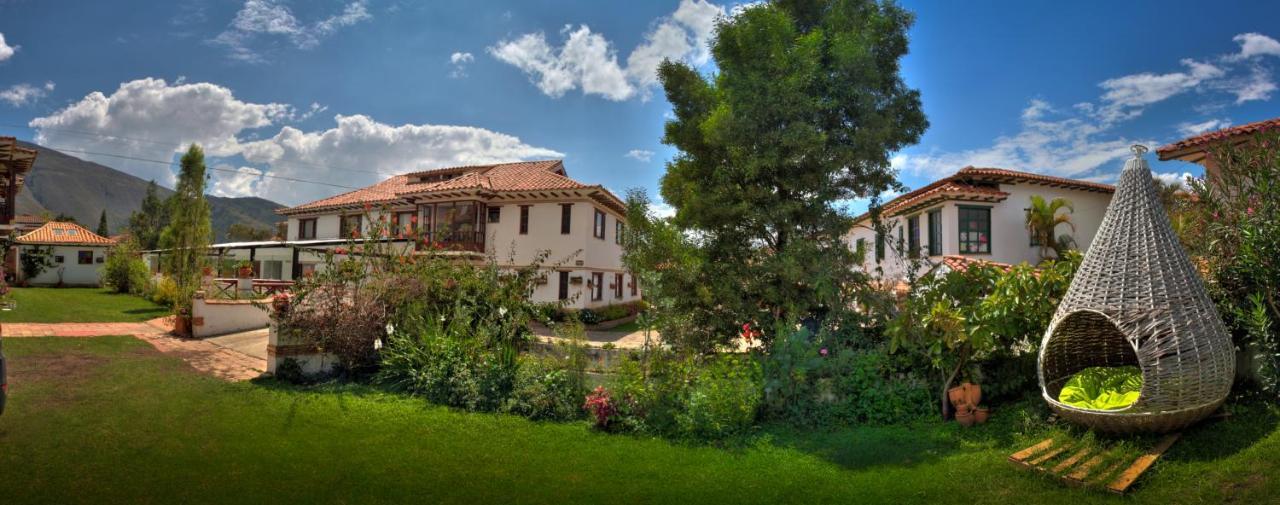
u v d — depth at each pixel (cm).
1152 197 639
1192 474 511
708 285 1051
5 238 2070
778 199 1006
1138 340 583
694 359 910
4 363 659
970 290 808
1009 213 1862
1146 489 500
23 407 788
